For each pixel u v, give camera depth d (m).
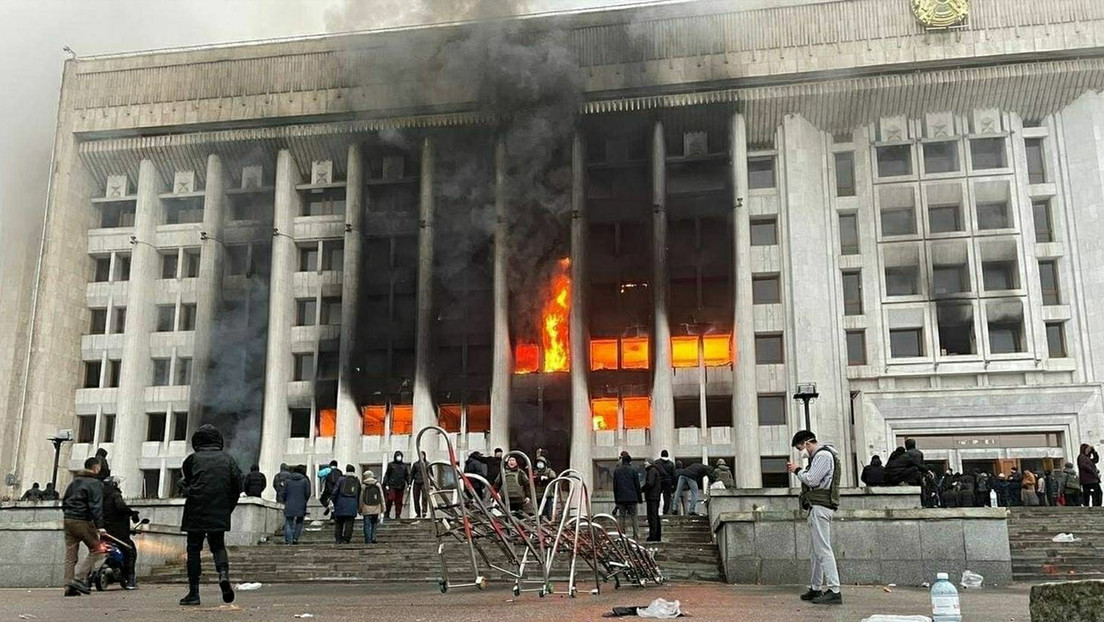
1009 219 39.69
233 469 8.75
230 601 8.53
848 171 42.09
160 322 45.94
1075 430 36.72
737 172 41.03
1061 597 4.43
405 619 6.79
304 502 20.16
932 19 39.25
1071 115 39.81
